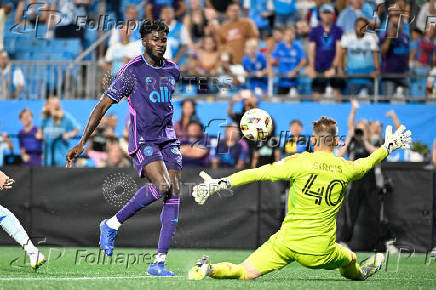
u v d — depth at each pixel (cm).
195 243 3116
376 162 1797
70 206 3112
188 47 4288
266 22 4572
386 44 4188
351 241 3095
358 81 4109
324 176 1711
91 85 3972
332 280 1919
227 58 4266
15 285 1664
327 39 4172
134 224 3097
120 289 1591
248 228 3125
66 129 3775
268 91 4072
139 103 2017
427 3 4259
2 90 4088
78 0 4456
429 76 3953
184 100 3703
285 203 3116
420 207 3127
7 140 3791
